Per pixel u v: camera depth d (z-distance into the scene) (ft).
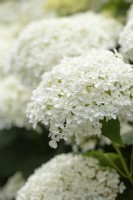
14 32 6.52
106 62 3.13
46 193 3.52
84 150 4.42
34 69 4.39
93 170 3.59
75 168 3.64
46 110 3.02
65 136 2.97
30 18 6.52
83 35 4.52
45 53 4.36
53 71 3.14
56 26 4.52
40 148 5.45
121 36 3.71
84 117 2.90
